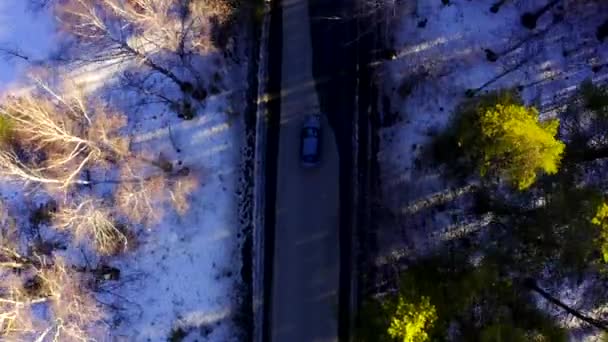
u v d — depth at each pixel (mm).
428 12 43125
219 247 41812
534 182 35688
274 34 42344
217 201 41969
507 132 32844
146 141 42125
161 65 42375
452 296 35125
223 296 41594
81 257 41031
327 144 41844
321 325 40844
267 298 41094
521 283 37875
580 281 38188
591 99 36219
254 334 40906
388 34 42875
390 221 41844
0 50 42375
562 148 33031
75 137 37156
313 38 42406
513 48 42531
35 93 40969
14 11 42812
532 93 42750
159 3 39281
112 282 41250
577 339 39625
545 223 35312
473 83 42750
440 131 42156
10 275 39281
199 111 42625
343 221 41438
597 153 35781
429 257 39656
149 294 41469
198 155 42219
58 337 38250
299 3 42500
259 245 41250
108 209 40406
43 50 42625
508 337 34031
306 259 41250
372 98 42500
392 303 34562
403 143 42531
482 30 43219
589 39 43406
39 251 40469
